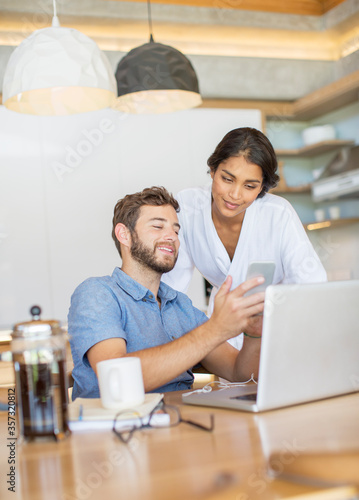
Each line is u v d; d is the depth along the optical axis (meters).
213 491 0.61
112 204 3.60
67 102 2.03
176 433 0.85
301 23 3.89
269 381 0.95
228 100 4.03
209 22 3.67
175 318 1.38
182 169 3.76
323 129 4.09
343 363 1.06
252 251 1.93
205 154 3.82
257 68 4.11
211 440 0.80
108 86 1.82
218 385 1.26
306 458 0.63
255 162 1.63
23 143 3.43
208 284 3.00
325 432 0.81
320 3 3.89
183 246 2.08
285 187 4.19
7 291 3.37
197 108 3.84
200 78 3.96
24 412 0.85
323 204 4.41
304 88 4.24
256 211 1.89
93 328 1.16
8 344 2.01
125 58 2.36
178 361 1.06
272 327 0.94
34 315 0.89
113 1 3.47
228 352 1.35
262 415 0.93
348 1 3.68
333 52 4.32
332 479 0.59
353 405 0.98
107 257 3.57
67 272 3.49
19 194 3.41
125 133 3.64
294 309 0.96
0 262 3.37
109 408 0.94
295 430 0.83
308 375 1.01
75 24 3.51
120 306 1.26
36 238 3.44
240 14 3.73
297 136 4.45
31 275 3.42
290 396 0.98
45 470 0.72
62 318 3.46
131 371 0.95
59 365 0.86
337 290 1.02
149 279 1.34
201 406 1.03
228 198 1.69
